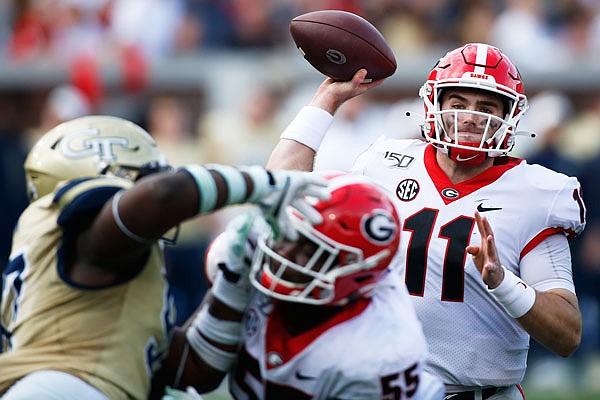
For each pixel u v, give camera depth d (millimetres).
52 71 32625
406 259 12531
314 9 36062
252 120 31062
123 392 9469
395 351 9820
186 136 32000
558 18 35812
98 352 9438
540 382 27469
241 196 9086
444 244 12438
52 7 35750
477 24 35375
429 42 35500
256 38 35344
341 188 9742
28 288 9633
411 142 13430
